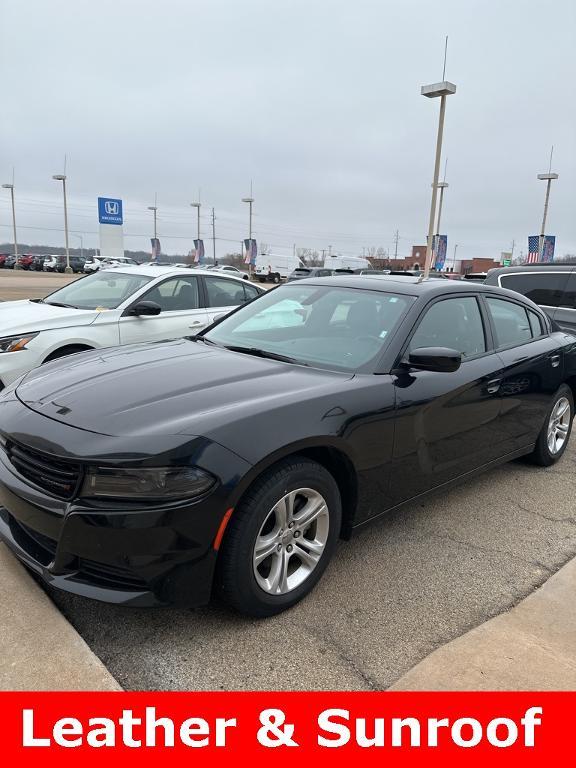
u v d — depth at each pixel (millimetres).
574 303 6953
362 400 2984
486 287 4285
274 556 2725
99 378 3051
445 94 20141
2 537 2783
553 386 4691
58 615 2633
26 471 2623
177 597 2422
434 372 3457
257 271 52719
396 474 3244
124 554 2346
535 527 3842
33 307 6336
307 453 2857
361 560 3324
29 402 2869
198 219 69500
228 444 2447
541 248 29281
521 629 2740
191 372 3111
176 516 2340
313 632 2674
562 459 5207
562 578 3193
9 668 2314
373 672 2447
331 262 40906
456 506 4125
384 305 3645
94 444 2414
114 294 6559
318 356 3438
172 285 6863
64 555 2434
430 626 2760
